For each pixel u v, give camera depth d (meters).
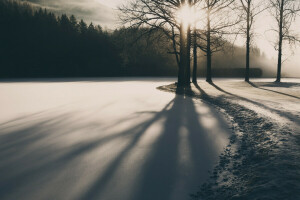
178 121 7.11
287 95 12.92
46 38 58.34
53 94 15.26
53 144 4.97
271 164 3.36
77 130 6.12
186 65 20.42
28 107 9.98
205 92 14.68
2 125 6.74
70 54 59.09
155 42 20.02
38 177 3.46
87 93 15.76
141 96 13.80
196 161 4.02
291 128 5.20
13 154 4.40
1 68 53.47
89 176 3.49
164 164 3.91
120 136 5.57
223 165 3.82
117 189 3.10
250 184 2.93
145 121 7.14
